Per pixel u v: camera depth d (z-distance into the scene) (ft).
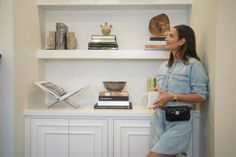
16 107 6.68
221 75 5.74
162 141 5.92
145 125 6.95
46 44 8.48
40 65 8.21
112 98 7.49
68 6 7.99
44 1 7.78
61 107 7.68
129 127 6.97
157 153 5.90
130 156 7.00
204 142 6.61
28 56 7.32
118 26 8.44
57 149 7.09
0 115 6.54
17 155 6.76
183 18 8.39
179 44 6.08
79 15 8.46
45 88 7.47
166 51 7.61
